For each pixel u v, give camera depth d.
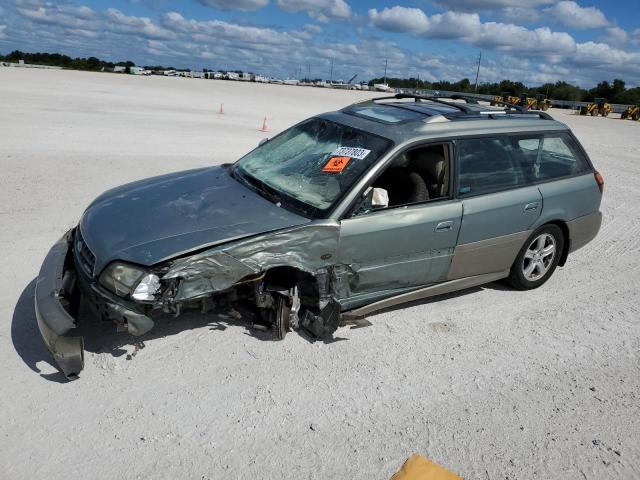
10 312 4.46
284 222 4.08
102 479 2.98
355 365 4.20
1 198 7.31
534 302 5.61
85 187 8.23
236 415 3.55
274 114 23.70
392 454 3.34
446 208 4.73
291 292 4.27
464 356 4.48
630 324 5.28
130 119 17.19
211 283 3.76
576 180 5.79
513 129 5.34
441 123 4.92
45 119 15.29
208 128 16.59
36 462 3.05
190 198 4.44
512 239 5.32
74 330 3.50
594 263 6.86
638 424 3.83
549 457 3.44
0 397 3.51
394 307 5.22
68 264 4.18
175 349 4.16
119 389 3.68
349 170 4.46
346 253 4.27
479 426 3.67
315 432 3.47
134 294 3.53
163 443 3.27
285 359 4.18
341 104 35.97
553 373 4.36
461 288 5.28
